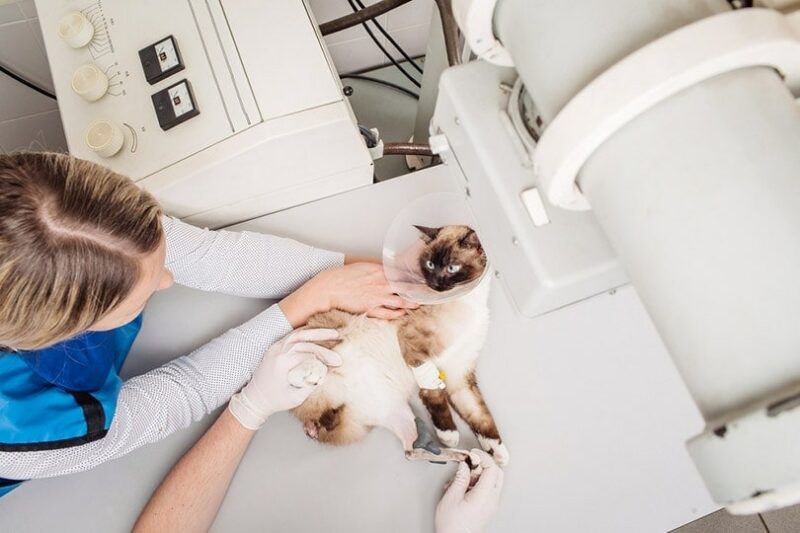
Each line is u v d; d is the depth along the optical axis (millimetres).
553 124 330
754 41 286
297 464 807
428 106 1210
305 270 904
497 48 444
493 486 765
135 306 672
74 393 714
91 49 893
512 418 823
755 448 267
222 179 841
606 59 324
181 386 805
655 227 310
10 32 1122
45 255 528
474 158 467
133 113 854
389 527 775
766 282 271
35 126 1385
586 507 780
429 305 865
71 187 545
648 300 330
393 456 811
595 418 824
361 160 889
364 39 1510
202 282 880
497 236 472
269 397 794
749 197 281
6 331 562
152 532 743
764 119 294
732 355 281
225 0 872
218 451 779
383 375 833
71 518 783
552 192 372
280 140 823
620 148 320
